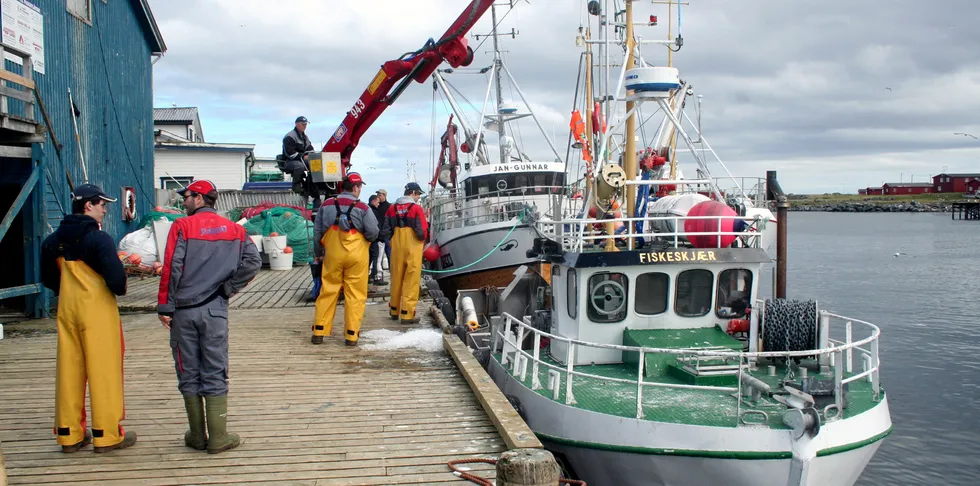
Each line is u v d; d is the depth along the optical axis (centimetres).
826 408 652
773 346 784
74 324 518
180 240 510
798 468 630
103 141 1589
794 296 2830
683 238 895
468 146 2081
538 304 1173
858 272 3675
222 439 534
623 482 696
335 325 1015
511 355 911
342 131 1176
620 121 929
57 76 1349
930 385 1573
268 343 897
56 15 1346
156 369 766
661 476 669
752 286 855
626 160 945
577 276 840
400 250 1020
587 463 716
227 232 521
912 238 6384
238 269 530
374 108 1148
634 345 818
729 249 835
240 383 719
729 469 643
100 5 1584
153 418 609
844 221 10306
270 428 590
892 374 1659
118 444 536
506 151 2103
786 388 687
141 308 1131
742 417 659
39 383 711
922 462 1189
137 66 1850
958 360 1775
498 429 579
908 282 3244
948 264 4041
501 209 1788
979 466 1170
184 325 519
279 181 3522
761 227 863
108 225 1620
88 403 639
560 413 732
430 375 750
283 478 493
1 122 927
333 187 1136
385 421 608
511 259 1688
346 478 494
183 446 548
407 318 1019
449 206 1969
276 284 1465
